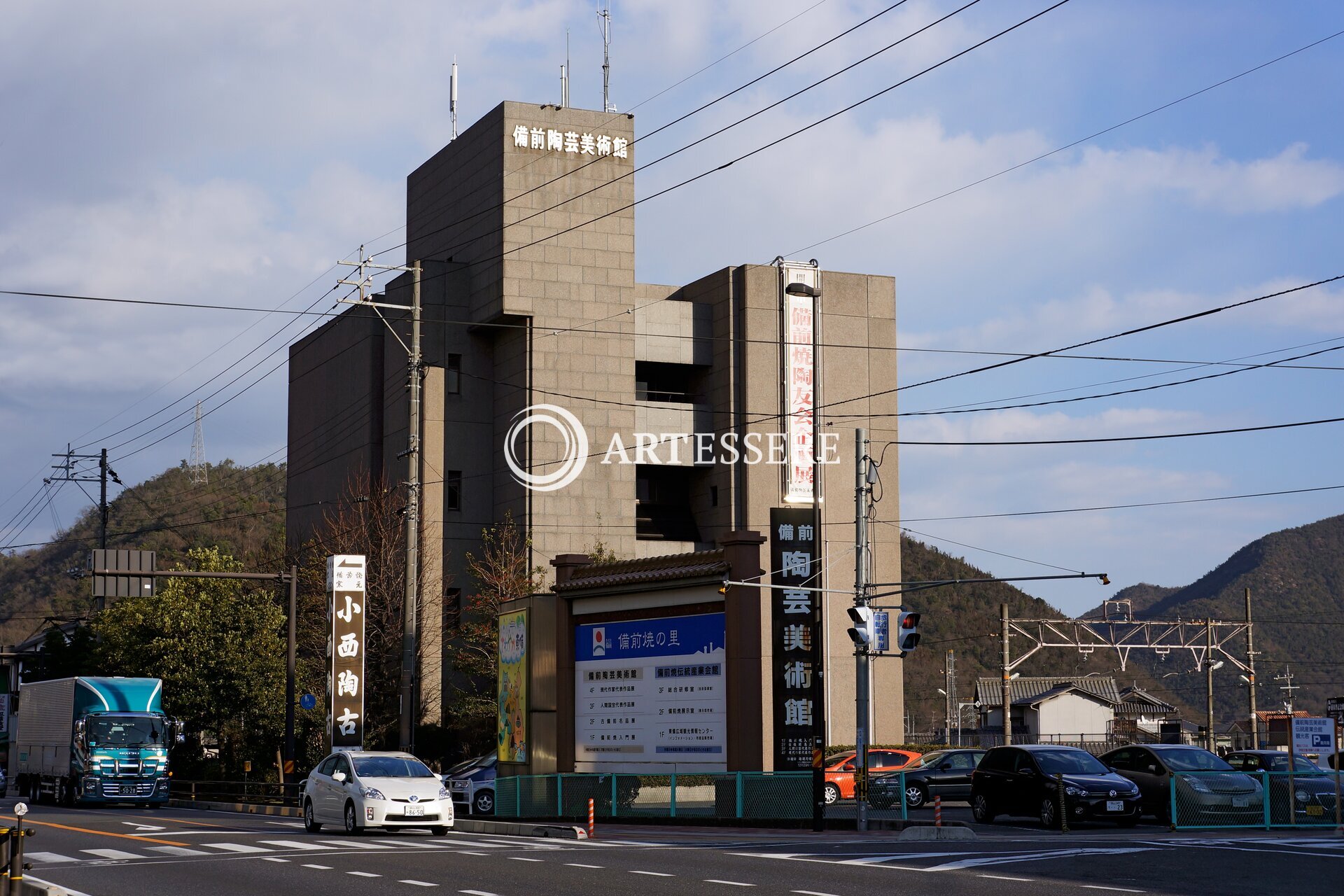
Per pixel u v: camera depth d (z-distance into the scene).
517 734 36.03
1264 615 139.12
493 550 56.72
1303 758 35.59
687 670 31.98
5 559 121.56
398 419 58.44
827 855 20.70
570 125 58.12
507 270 56.34
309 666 53.34
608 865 18.97
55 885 15.95
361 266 38.41
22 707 50.66
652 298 62.38
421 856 20.70
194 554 54.62
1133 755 31.28
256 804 43.50
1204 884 16.69
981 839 24.84
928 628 121.88
